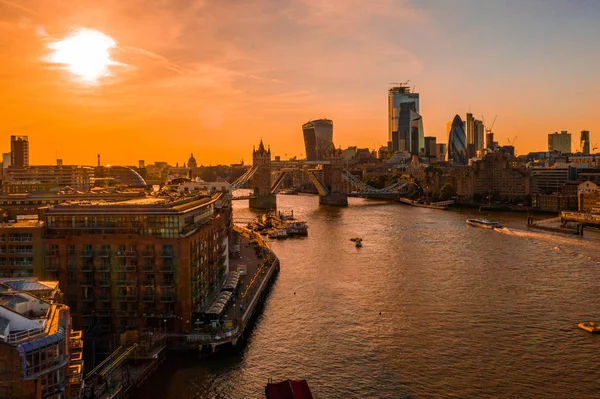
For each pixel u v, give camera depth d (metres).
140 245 129.50
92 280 129.75
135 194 198.75
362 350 132.00
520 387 112.56
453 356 128.25
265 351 131.38
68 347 90.50
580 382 114.44
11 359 78.19
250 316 153.62
